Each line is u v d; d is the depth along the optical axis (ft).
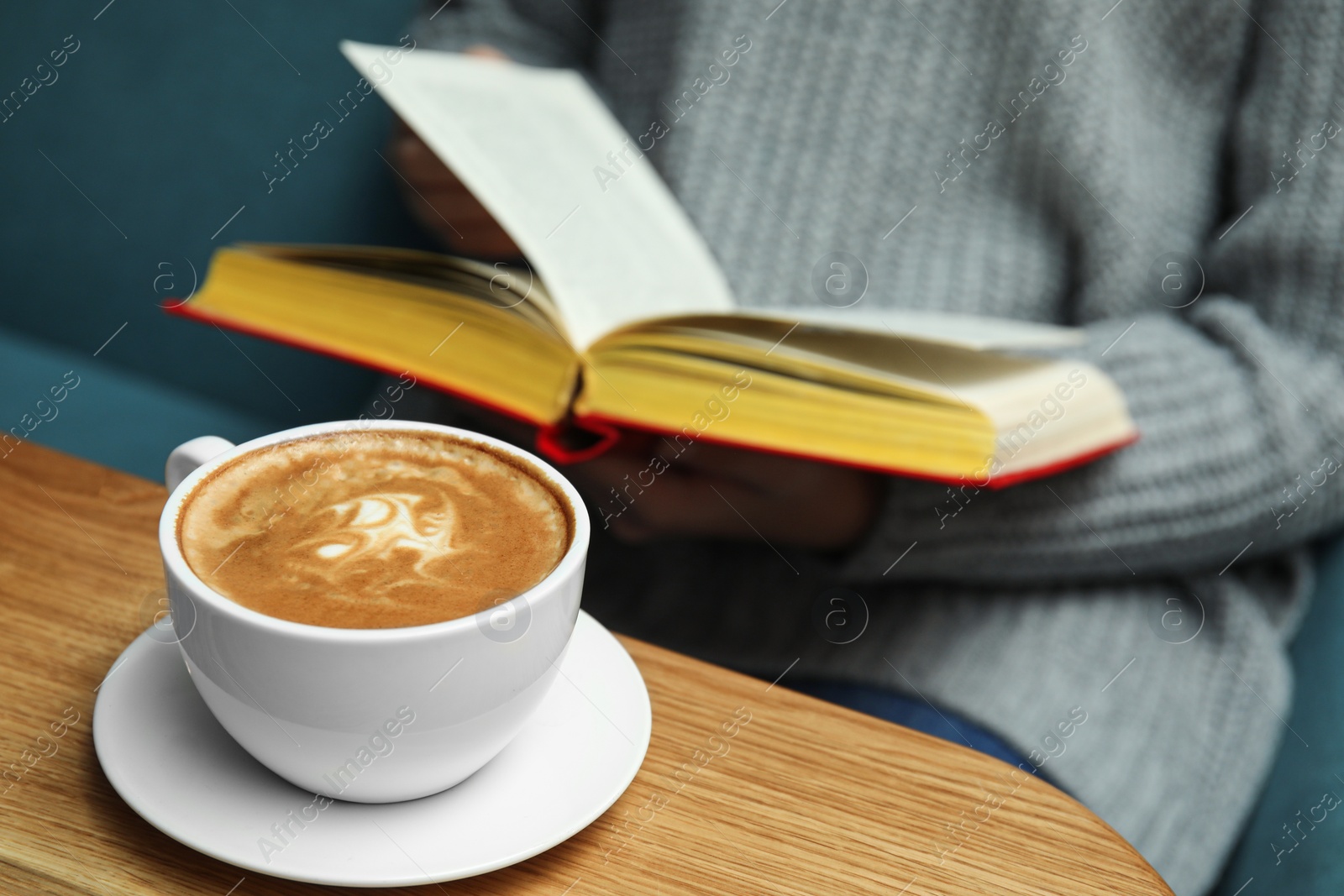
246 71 4.19
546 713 1.97
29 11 4.22
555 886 1.85
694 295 2.56
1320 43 3.08
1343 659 2.63
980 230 3.44
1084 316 3.35
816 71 3.52
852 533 2.81
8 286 4.47
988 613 2.83
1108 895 1.89
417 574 1.85
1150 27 3.34
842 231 3.53
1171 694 2.68
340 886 1.83
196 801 1.84
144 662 1.96
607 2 4.15
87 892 1.81
